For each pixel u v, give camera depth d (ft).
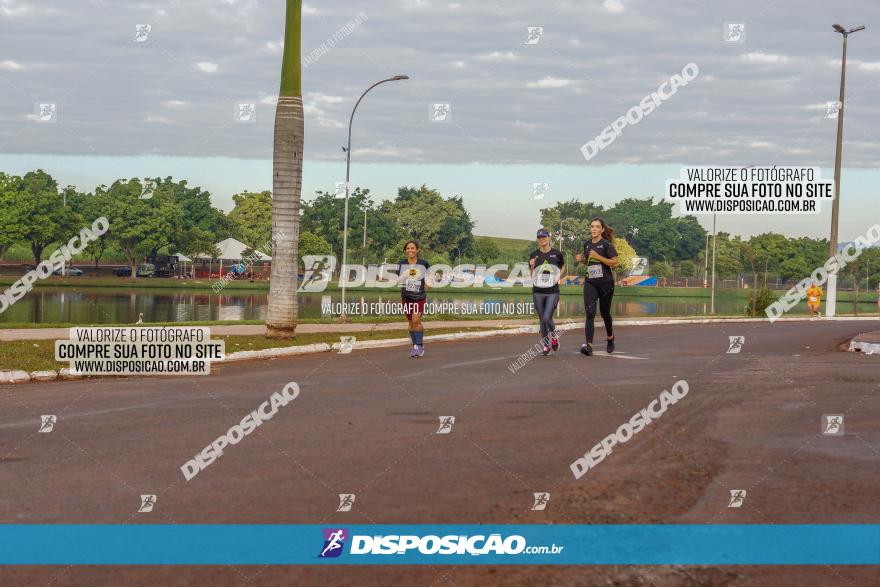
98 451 22.25
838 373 39.45
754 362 45.78
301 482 18.78
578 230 364.38
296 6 59.62
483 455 21.48
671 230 466.70
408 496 17.53
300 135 60.75
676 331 84.17
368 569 13.42
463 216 339.77
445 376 40.75
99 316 129.59
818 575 13.16
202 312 146.00
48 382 40.83
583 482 18.58
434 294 254.47
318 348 60.29
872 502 17.02
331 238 326.85
